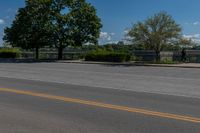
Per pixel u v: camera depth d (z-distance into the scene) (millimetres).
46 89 15070
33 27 52375
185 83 19078
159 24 45031
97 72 27438
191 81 20375
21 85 16688
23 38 53000
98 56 48406
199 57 44406
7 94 13227
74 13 51750
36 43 52750
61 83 17984
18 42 53219
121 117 8914
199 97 13094
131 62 44562
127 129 7660
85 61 47625
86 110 9891
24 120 8508
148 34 45156
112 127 7836
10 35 53688
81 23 52312
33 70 28906
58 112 9570
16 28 52906
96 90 14984
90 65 38812
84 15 52250
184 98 12758
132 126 7934
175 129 7668
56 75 23656
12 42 54031
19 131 7480
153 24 45031
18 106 10500
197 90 15586
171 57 46375
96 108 10227
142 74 25906
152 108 10297
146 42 45500
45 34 51625
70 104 10938
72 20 51750
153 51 46844
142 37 45469
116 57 46906
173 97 13008
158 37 44250
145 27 45281
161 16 44906
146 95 13492
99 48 57125
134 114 9312
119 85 17406
